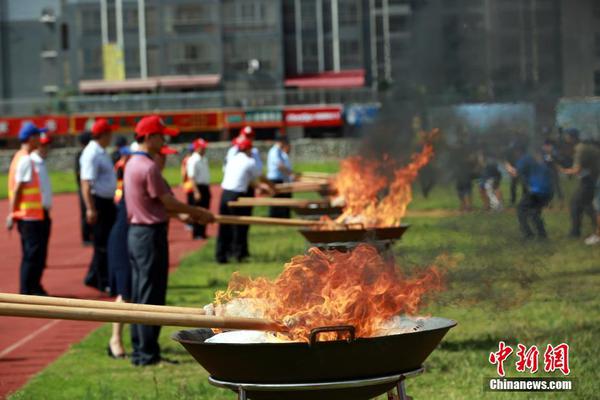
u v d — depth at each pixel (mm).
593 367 11742
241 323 7375
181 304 17188
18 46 115438
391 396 8250
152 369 13016
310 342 7004
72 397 11453
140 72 112625
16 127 100062
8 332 16188
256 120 101438
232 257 24422
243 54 111562
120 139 24266
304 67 112312
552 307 15766
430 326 8078
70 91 112312
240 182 24094
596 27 29688
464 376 11688
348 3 111000
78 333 16016
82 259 28109
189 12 111562
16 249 32062
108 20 112625
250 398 7461
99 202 20422
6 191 65438
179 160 95875
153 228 13000
